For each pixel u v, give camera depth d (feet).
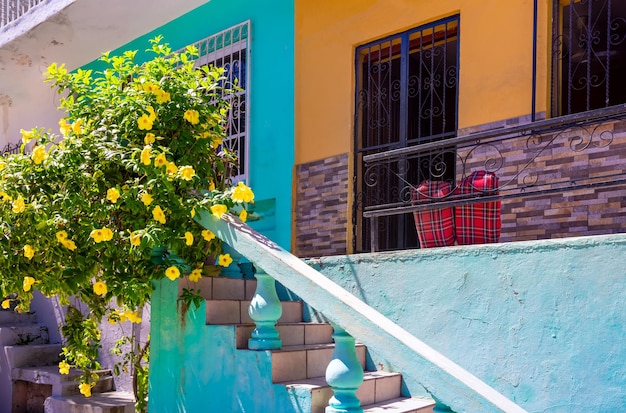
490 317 12.94
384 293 14.74
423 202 15.12
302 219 22.76
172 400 13.48
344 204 21.61
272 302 12.39
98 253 14.14
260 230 24.14
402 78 20.99
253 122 24.59
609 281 11.43
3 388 24.57
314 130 22.71
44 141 14.82
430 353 9.75
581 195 16.58
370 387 13.04
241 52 25.59
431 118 19.81
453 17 19.84
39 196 13.97
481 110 18.76
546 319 12.16
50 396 22.91
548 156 17.21
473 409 8.96
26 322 27.04
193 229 13.88
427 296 13.98
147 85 14.58
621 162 16.02
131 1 24.31
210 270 14.55
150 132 14.58
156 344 13.99
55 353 25.16
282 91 23.76
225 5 26.08
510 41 18.25
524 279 12.53
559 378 11.88
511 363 12.54
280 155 23.61
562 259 12.06
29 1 28.02
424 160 22.13
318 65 22.80
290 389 11.36
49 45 28.37
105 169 14.05
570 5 16.88
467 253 13.43
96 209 13.64
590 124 16.07
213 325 12.90
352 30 21.98
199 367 13.03
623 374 11.09
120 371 22.80
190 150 14.97
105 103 15.26
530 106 17.70
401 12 20.74
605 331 11.39
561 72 17.85
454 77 20.84
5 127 36.52
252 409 11.96
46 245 13.88
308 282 11.21
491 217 14.61
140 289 13.79
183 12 25.64
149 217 13.88
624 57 21.24
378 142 21.17
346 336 10.70
